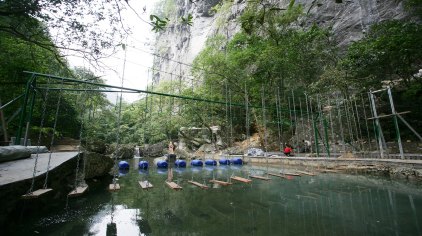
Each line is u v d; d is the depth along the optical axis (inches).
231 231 147.0
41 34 179.9
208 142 926.4
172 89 939.3
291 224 157.9
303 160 478.6
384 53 474.9
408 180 297.6
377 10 705.0
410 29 457.7
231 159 617.0
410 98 518.0
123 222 164.6
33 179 150.3
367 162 368.5
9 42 336.2
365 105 567.2
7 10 151.4
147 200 228.8
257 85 792.9
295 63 694.5
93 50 166.1
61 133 659.4
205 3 1697.8
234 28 905.5
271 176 383.9
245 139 879.7
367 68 515.5
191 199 233.0
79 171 267.7
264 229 149.5
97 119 848.9
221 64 808.9
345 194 243.3
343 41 754.2
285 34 634.8
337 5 794.2
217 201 224.7
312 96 617.0
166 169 521.3
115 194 254.1
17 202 136.6
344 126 596.7
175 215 181.5
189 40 1770.4
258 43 715.4
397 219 161.5
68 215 176.6
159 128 980.6
